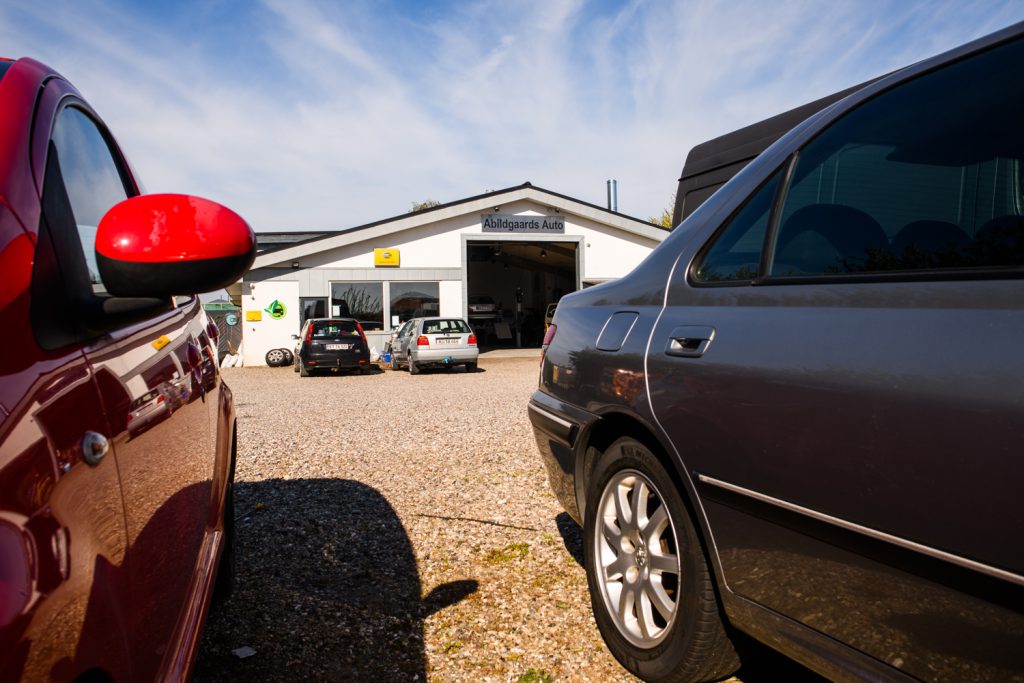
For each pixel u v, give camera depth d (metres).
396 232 23.33
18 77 1.52
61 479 1.09
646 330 2.40
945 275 1.54
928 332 1.48
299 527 4.29
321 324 18.53
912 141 1.77
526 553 3.81
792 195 2.08
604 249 24.78
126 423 1.44
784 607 1.76
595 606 2.72
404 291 23.59
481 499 4.89
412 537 4.09
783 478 1.73
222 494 2.70
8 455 0.98
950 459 1.36
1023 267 1.40
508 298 38.53
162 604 1.55
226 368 22.08
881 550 1.48
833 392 1.63
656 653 2.32
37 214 1.31
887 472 1.48
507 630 2.90
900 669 1.47
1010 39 1.67
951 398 1.38
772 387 1.80
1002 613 1.26
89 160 1.91
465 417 9.20
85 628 1.06
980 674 1.30
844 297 1.73
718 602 2.11
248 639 2.83
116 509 1.29
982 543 1.29
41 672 0.91
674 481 2.23
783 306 1.90
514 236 24.16
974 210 1.56
